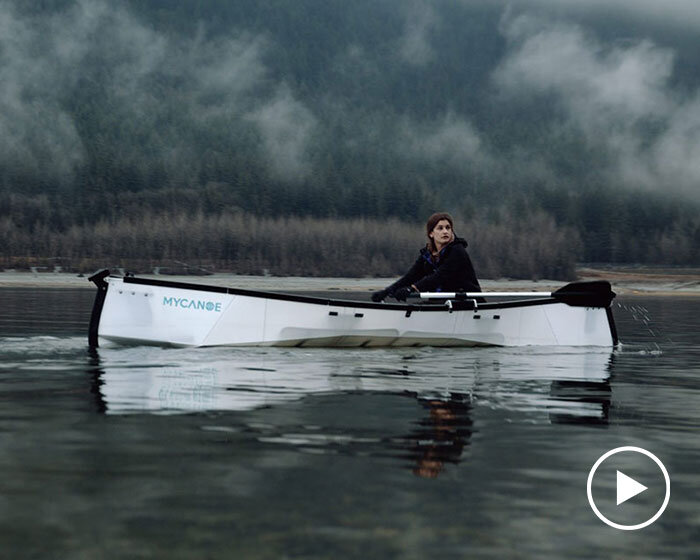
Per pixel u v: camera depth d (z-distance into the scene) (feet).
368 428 17.28
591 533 10.95
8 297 118.83
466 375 26.23
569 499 12.35
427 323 33.86
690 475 13.85
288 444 15.61
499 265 506.48
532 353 33.55
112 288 31.48
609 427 17.93
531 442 16.15
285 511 11.57
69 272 442.09
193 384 23.22
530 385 24.34
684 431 17.60
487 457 14.83
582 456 15.03
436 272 33.73
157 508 11.62
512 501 12.19
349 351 32.27
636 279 557.33
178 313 31.50
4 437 15.98
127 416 18.34
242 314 31.91
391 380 24.77
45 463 13.99
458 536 10.71
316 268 495.41
